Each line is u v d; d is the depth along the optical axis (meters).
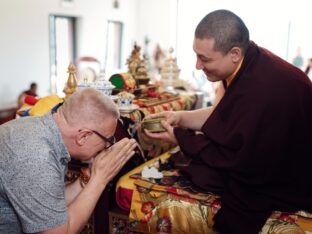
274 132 1.17
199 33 1.20
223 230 1.21
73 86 1.49
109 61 5.75
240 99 1.22
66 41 4.82
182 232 1.27
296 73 1.23
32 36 4.17
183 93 2.16
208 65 1.22
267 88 1.18
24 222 0.93
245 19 5.29
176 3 5.98
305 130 1.20
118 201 1.38
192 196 1.25
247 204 1.18
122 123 1.40
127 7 5.98
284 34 5.08
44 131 0.98
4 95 3.89
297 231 1.15
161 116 1.54
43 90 4.41
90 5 5.11
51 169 0.94
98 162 1.10
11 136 0.96
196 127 1.58
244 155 1.17
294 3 4.97
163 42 6.14
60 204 0.95
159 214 1.29
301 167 1.23
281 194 1.21
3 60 3.84
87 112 0.99
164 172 1.42
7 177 0.92
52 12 4.44
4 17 3.79
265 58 1.25
